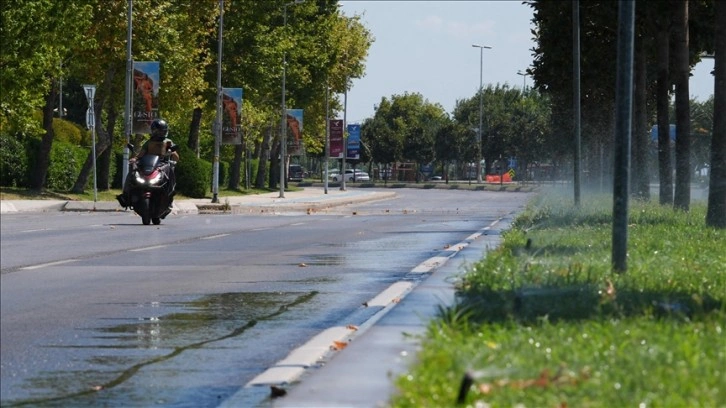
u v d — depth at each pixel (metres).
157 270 35.47
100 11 103.25
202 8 121.25
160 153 63.19
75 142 142.62
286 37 141.62
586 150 124.38
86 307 26.44
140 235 52.44
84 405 15.96
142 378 18.03
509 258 31.95
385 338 19.25
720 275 28.52
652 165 167.88
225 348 21.00
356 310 26.34
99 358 19.84
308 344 20.31
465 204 117.06
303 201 116.88
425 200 134.62
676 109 69.25
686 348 16.05
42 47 89.56
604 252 34.72
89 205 87.31
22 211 81.69
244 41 133.75
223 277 33.56
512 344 16.67
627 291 23.30
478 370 14.75
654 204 78.62
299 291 30.17
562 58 81.69
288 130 147.25
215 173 107.69
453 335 17.70
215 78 133.38
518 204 116.50
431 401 13.43
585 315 20.09
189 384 17.52
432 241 50.53
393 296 27.81
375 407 14.20
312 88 166.88
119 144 131.62
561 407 12.80
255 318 24.98
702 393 13.50
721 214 56.03
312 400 14.82
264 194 149.62
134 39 105.88
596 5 78.12
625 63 28.48
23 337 22.05
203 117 148.62
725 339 17.31
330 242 49.56
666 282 25.42
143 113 96.56
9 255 40.31
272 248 45.47
